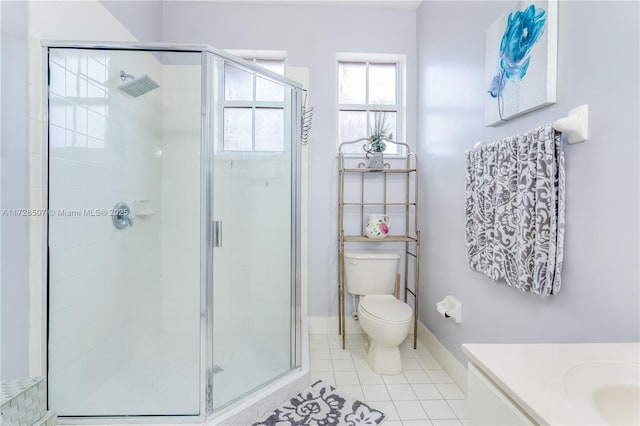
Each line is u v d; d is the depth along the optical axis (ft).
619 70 2.99
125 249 5.92
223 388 5.06
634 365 2.22
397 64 8.80
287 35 8.22
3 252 4.02
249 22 8.17
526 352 2.40
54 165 4.63
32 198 4.35
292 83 6.24
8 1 4.00
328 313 8.47
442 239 6.89
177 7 8.08
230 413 4.73
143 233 6.28
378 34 8.39
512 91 4.44
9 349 4.10
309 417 5.04
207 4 8.13
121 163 5.80
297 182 6.17
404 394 5.75
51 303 4.63
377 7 8.35
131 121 5.98
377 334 6.29
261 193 6.11
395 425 4.93
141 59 5.46
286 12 8.23
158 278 6.18
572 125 3.36
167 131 6.39
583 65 3.39
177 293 6.16
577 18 3.46
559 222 3.57
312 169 8.33
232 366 5.51
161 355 5.66
